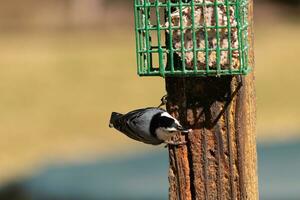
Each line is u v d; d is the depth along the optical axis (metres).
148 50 7.91
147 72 7.90
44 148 20.38
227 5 7.68
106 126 22.14
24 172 18.14
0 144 20.91
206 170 7.66
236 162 7.61
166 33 7.87
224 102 7.60
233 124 7.61
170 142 7.71
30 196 13.35
